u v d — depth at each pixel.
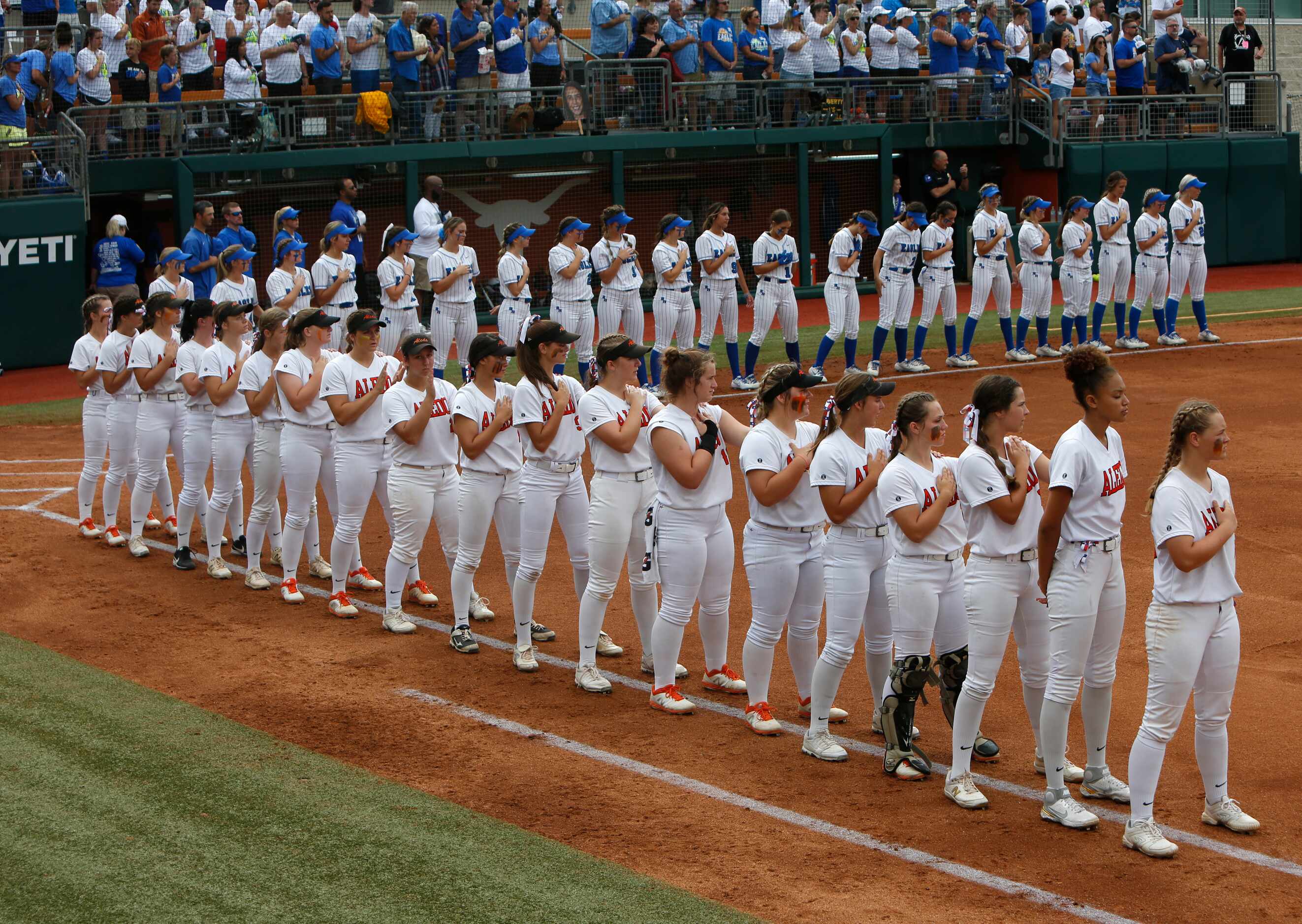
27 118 20.78
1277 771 6.74
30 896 5.39
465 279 16.33
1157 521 5.79
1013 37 26.98
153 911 5.28
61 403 17.64
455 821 6.18
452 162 22.91
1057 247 26.80
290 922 5.20
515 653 8.52
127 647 8.84
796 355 17.50
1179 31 28.91
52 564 10.79
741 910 5.35
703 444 7.30
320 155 21.55
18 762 6.80
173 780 6.61
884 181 26.11
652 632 8.06
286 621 9.45
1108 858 5.85
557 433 8.20
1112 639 6.27
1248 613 9.23
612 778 6.77
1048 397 16.53
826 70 25.17
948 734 7.49
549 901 5.39
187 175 20.78
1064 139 26.41
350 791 6.52
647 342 21.22
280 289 14.82
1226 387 16.83
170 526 11.84
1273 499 12.05
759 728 7.36
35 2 21.84
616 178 23.77
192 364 10.34
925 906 5.40
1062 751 6.16
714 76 24.44
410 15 21.80
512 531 8.70
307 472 9.63
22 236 20.08
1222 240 28.78
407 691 8.05
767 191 26.11
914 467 6.60
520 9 25.06
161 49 21.28
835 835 6.09
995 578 6.24
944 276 18.20
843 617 6.85
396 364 9.42
